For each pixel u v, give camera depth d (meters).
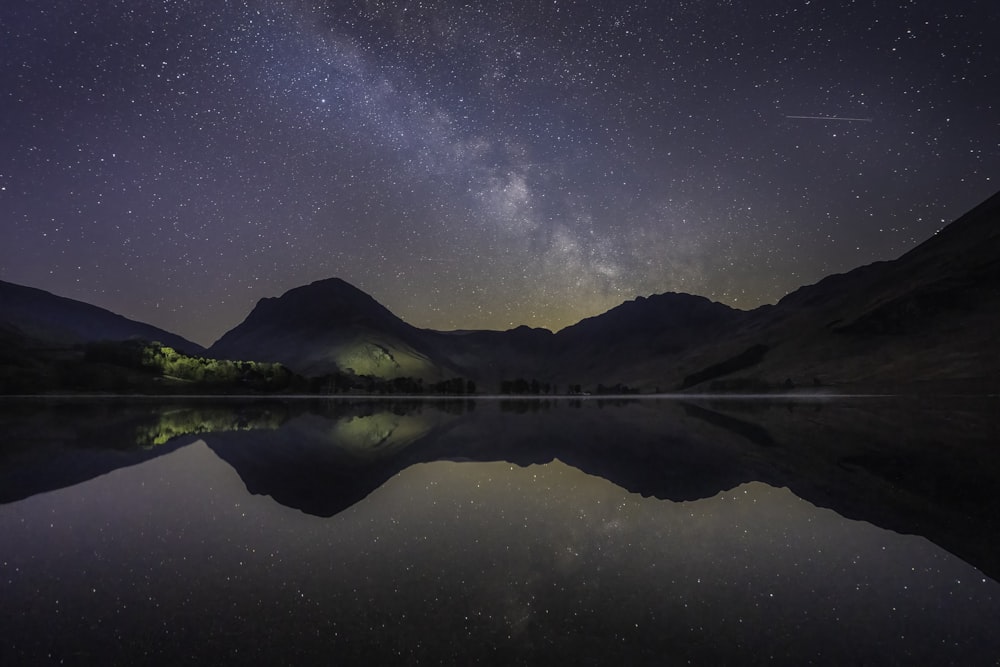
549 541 5.64
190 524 6.27
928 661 3.11
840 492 8.22
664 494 8.18
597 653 3.22
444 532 6.01
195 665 3.07
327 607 3.91
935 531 5.94
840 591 4.25
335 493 8.20
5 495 7.85
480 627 3.57
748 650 3.26
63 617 3.71
